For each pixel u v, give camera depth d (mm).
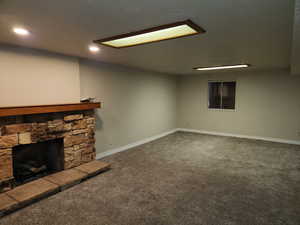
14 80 2580
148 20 1699
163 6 1426
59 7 1427
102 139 4031
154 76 5613
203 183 2898
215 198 2479
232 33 2084
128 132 4719
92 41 2361
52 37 2199
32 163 3014
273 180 2988
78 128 3270
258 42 2451
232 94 5980
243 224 1982
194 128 6680
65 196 2508
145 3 1375
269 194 2572
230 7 1449
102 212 2180
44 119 2781
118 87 4359
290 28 1919
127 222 2014
